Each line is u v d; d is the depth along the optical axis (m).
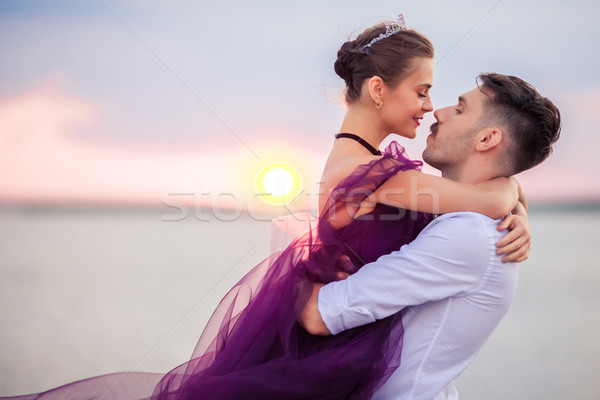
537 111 1.65
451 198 1.64
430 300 1.56
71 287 7.17
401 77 1.94
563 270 8.92
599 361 4.35
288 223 1.82
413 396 1.59
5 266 8.91
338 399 1.47
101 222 18.55
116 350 4.34
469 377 4.05
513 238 1.59
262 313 1.61
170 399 1.59
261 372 1.49
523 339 5.09
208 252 10.62
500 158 1.69
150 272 8.42
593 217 19.86
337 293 1.54
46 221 18.59
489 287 1.59
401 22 2.05
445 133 1.76
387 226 1.70
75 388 1.74
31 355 4.17
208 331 1.72
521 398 3.58
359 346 1.52
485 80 1.74
